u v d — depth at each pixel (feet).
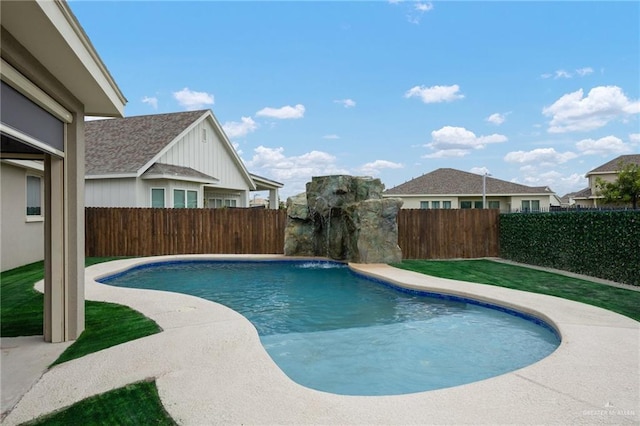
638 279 33.81
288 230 58.23
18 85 13.65
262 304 33.24
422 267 46.68
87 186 65.72
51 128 18.06
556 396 14.10
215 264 54.80
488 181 117.08
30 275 38.91
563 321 23.21
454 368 19.53
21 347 19.25
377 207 50.39
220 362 17.15
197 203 73.10
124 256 57.93
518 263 50.85
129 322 22.95
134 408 13.41
